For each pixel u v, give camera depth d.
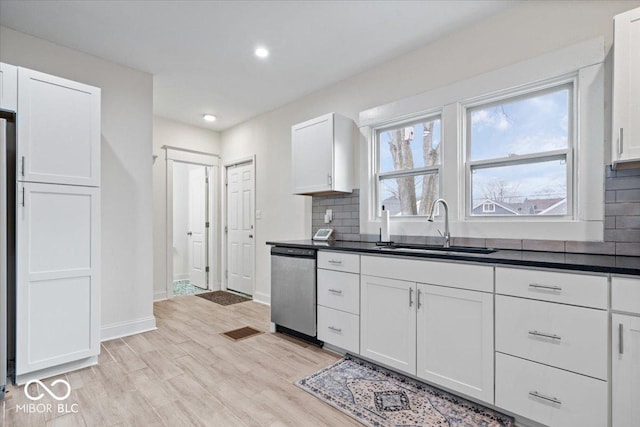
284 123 3.88
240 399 1.87
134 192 2.98
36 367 2.04
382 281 2.17
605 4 1.83
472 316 1.75
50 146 2.13
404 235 2.70
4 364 1.86
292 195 3.77
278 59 2.82
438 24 2.33
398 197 2.89
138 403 1.82
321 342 2.66
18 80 2.03
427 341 1.93
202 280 5.04
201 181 5.16
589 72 1.85
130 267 2.95
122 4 2.07
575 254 1.86
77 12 2.15
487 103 2.34
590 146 1.85
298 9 2.14
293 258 2.82
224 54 2.74
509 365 1.61
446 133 2.46
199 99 3.71
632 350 1.30
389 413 1.73
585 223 1.86
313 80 3.24
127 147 2.94
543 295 1.52
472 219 2.37
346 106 3.20
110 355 2.47
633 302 1.30
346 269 2.41
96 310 2.30
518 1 2.09
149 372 2.19
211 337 2.87
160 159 4.28
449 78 2.46
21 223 2.01
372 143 3.01
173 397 1.88
